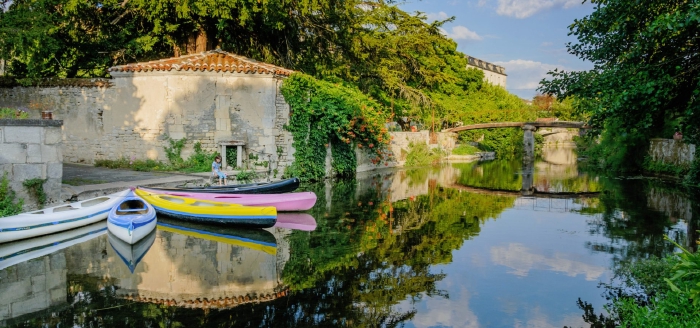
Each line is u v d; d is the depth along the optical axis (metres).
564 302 6.39
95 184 12.29
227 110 16.05
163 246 8.91
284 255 8.48
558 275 7.50
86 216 10.05
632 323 5.13
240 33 19.94
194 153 16.00
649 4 9.53
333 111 18.02
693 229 10.76
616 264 8.05
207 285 6.84
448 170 28.80
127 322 5.55
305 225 11.01
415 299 6.46
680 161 21.83
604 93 9.60
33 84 17.11
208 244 9.12
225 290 6.66
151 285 6.80
